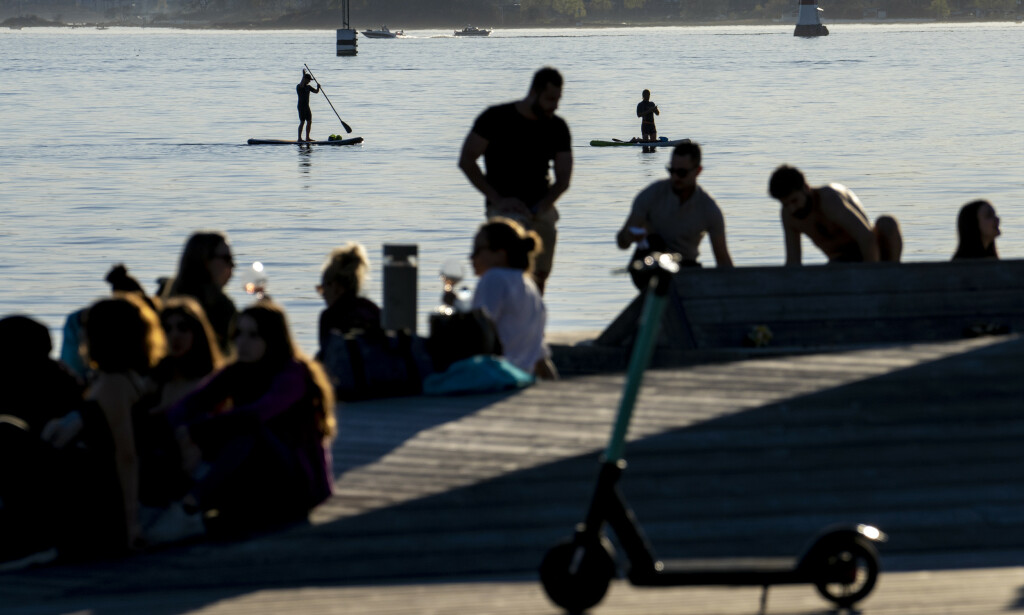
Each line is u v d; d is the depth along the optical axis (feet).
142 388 46.34
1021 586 37.45
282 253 142.00
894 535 45.32
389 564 43.37
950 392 48.06
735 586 34.60
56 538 45.06
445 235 154.20
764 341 70.90
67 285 124.88
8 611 39.24
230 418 45.42
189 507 45.98
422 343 63.41
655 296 33.32
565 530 45.09
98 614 38.29
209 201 186.50
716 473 46.47
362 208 178.40
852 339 72.54
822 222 73.15
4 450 44.62
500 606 37.27
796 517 45.88
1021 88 461.37
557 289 121.60
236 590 41.22
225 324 57.26
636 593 38.22
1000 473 47.39
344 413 58.85
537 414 55.11
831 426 47.37
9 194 194.39
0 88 522.47
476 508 45.19
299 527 44.86
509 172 73.67
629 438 46.73
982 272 74.02
